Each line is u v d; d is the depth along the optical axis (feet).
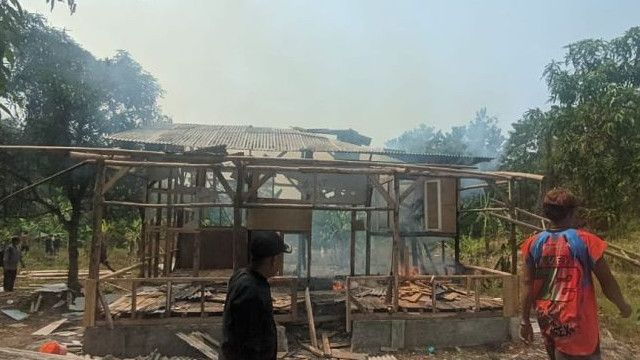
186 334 26.86
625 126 59.36
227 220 51.13
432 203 38.14
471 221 68.03
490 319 29.78
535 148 75.05
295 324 30.32
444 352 28.25
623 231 56.29
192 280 27.32
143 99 51.11
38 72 41.88
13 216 46.88
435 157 48.96
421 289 34.42
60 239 73.97
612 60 69.26
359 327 28.14
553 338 10.07
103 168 26.91
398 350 28.12
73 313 37.24
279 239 10.36
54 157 42.47
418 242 41.16
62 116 43.21
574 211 10.78
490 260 56.75
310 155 44.11
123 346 26.50
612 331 31.53
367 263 37.91
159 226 37.55
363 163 30.19
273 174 29.89
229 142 44.06
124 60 50.29
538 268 10.55
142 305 28.60
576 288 9.96
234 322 9.54
